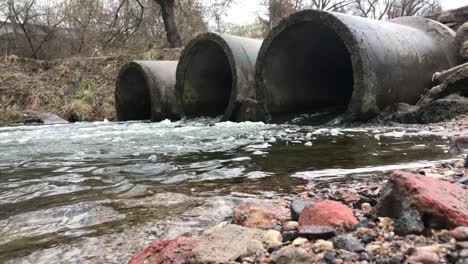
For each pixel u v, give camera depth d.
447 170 4.51
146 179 5.01
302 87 13.45
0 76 22.92
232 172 5.24
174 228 3.19
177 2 32.16
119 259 2.69
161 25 34.06
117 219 3.47
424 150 6.12
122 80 17.61
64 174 5.49
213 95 16.22
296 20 11.23
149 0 32.72
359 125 10.13
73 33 31.52
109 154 7.04
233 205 3.74
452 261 2.01
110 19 31.86
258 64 12.29
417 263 2.01
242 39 14.34
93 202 3.99
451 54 12.54
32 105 21.14
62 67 24.33
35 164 6.34
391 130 8.80
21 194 4.52
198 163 5.94
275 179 4.78
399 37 11.41
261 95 12.34
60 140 9.45
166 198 4.04
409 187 2.72
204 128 11.19
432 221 2.50
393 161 5.40
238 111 13.20
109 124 15.33
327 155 6.18
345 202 3.51
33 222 3.51
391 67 10.44
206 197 4.06
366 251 2.25
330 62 14.23
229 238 2.58
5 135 11.27
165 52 25.28
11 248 2.97
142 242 2.95
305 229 2.58
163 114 16.38
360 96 10.05
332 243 2.38
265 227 2.95
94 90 22.30
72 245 2.95
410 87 11.06
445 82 10.24
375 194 3.64
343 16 10.52
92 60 25.03
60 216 3.63
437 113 9.47
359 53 9.95
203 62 15.32
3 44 31.36
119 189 4.55
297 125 11.25
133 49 29.34
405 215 2.54
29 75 24.02
